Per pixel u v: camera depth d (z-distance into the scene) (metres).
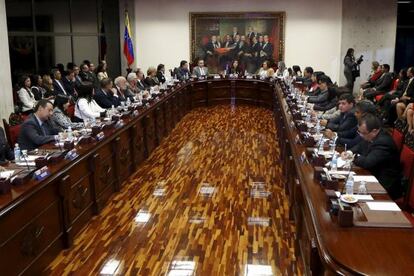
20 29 9.56
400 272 1.90
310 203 2.75
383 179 3.48
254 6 13.14
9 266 2.82
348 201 2.65
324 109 6.66
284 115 6.22
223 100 11.68
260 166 6.18
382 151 3.48
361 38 13.01
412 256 2.03
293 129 5.12
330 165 3.46
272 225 4.20
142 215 4.43
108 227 4.13
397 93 9.02
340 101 5.16
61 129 5.07
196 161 6.43
